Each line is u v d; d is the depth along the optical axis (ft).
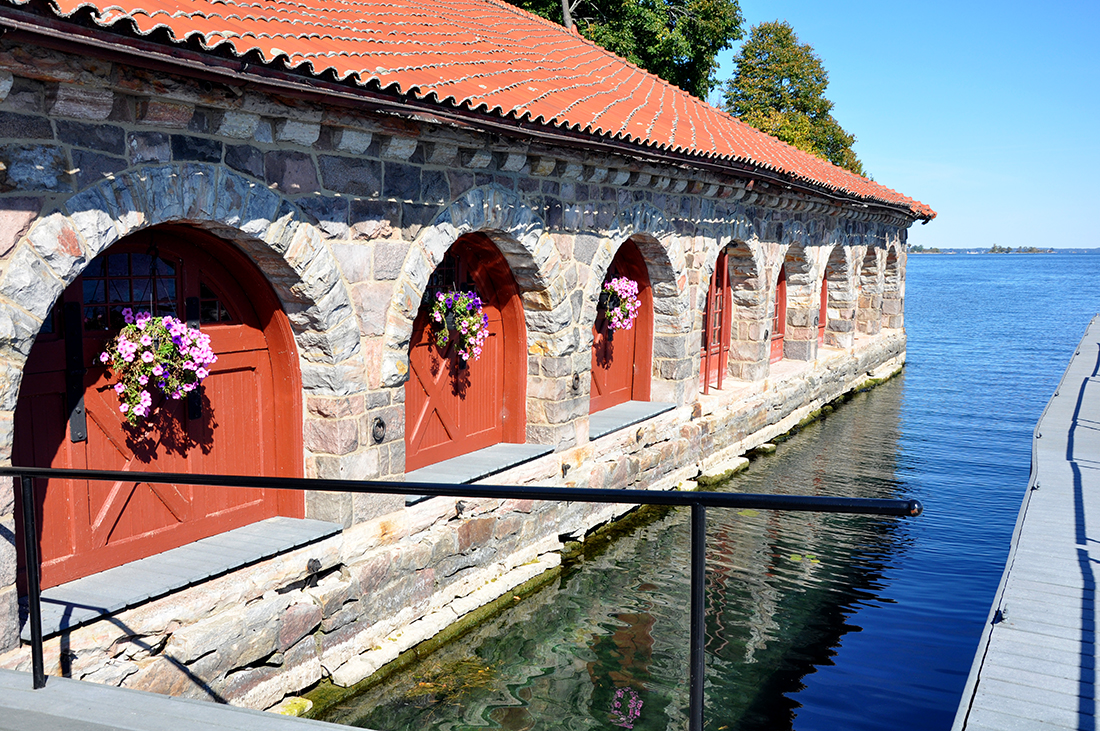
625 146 26.09
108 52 12.59
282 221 17.44
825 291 62.59
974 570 28.14
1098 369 56.80
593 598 24.94
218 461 18.57
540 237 26.00
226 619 16.55
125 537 16.72
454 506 22.98
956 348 98.94
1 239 12.85
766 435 46.09
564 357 28.22
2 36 11.59
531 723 17.97
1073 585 19.84
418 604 21.65
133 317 16.33
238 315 18.81
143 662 15.12
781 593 25.81
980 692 15.02
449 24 31.07
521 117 21.16
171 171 15.16
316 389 19.39
